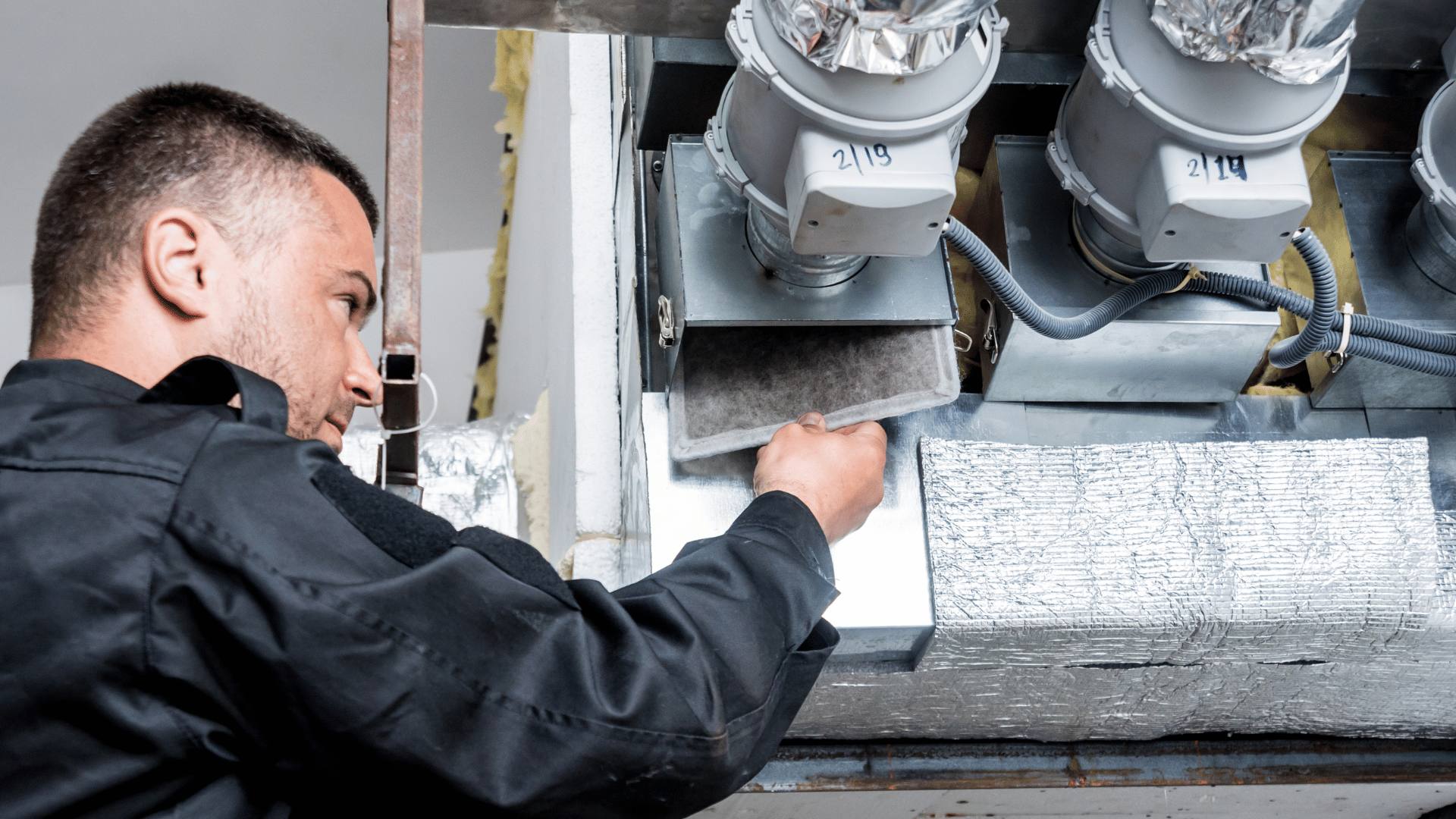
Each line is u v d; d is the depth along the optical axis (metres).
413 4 0.87
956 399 1.12
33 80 2.73
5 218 3.12
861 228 0.86
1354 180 1.17
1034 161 1.14
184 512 0.52
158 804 0.55
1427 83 1.23
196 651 0.52
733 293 1.01
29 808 0.52
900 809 1.36
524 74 2.56
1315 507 1.06
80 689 0.51
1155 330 1.06
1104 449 1.07
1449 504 1.13
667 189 1.10
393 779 0.55
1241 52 0.83
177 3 2.57
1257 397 1.17
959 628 1.03
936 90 0.83
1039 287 1.08
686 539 1.04
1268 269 1.12
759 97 0.86
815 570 0.71
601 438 1.54
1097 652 1.08
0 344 3.52
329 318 0.69
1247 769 1.32
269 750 0.55
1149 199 0.93
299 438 0.68
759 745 0.68
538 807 0.56
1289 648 1.10
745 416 1.04
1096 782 1.30
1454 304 1.11
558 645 0.57
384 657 0.53
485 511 1.65
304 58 2.75
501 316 3.36
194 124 0.65
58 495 0.52
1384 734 1.32
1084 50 1.04
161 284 0.62
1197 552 1.05
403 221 0.82
